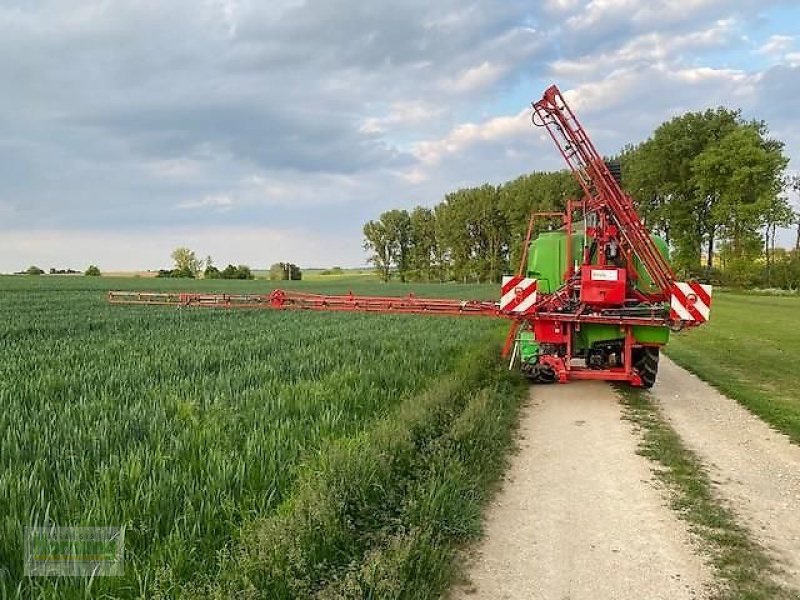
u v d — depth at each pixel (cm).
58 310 2648
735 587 481
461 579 489
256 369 1073
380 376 1077
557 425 980
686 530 587
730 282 6606
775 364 1658
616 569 509
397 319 2350
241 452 609
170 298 1656
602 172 1166
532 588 477
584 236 1222
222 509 491
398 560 440
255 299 1573
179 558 408
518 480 725
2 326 1873
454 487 605
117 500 479
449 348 1517
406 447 677
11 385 884
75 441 611
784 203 6247
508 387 1195
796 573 507
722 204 6194
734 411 1095
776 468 776
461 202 10112
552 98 1162
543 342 1207
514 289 1185
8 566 396
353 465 576
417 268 11675
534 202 8438
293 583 406
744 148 6081
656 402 1164
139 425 687
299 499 501
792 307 4003
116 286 5891
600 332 1185
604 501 659
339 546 482
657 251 1147
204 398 843
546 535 573
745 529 591
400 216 11719
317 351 1327
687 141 6625
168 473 529
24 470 511
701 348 2011
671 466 777
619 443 880
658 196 7031
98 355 1241
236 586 384
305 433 712
